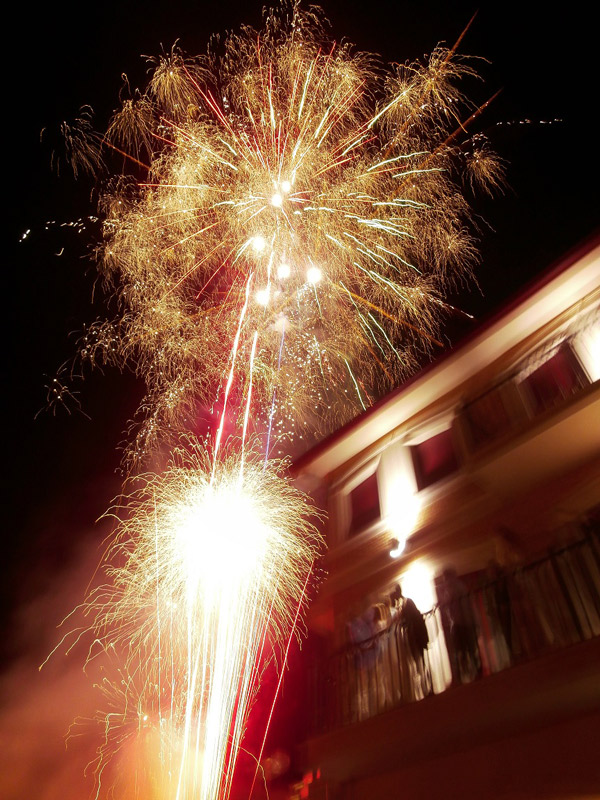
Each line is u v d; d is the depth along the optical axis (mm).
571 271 8695
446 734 8086
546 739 7391
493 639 7957
